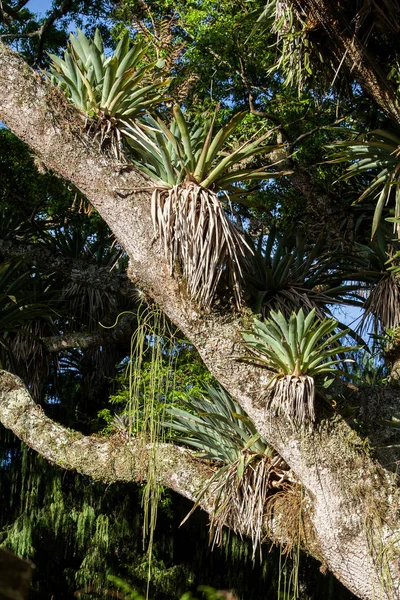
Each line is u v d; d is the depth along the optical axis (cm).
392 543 429
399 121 547
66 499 1026
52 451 573
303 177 739
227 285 465
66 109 476
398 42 529
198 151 473
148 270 455
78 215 1032
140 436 488
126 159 482
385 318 619
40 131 468
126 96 486
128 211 457
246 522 500
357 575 438
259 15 666
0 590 87
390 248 641
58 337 898
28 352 924
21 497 1000
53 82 514
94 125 481
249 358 445
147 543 1024
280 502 494
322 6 528
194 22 825
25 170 976
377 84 542
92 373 1073
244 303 473
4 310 780
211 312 454
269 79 916
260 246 601
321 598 987
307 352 434
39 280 977
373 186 574
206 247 437
